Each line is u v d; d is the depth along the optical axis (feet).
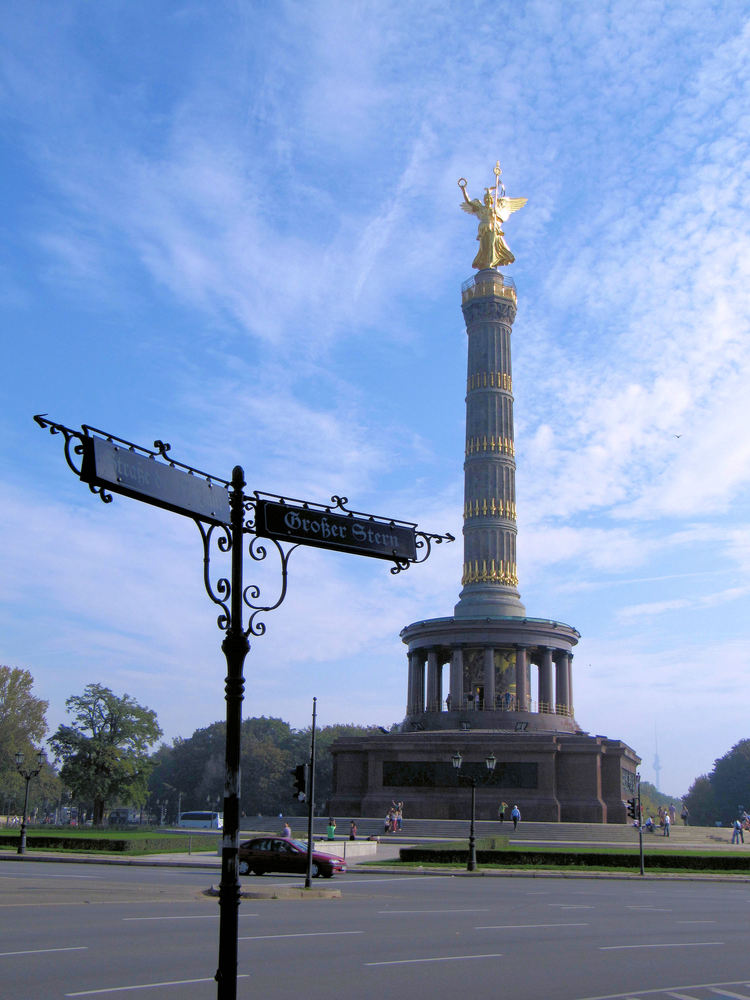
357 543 50.31
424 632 309.01
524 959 70.08
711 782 611.06
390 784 275.80
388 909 103.55
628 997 56.90
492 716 291.17
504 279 337.31
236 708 43.88
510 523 315.17
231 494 46.09
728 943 80.94
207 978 59.72
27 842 204.64
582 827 243.40
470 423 324.19
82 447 39.14
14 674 424.05
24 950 69.51
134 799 354.74
